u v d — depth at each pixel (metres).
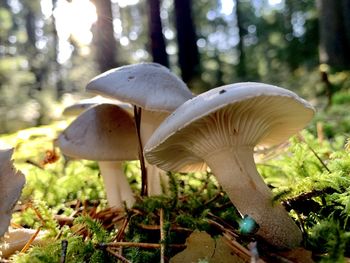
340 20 0.98
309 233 0.13
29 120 0.79
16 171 0.12
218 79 1.63
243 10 2.52
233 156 0.13
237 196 0.12
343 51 0.98
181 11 1.00
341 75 0.75
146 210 0.15
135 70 0.15
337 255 0.10
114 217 0.16
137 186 0.21
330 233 0.11
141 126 0.17
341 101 0.52
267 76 1.56
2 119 0.78
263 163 0.21
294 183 0.15
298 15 1.81
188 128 0.12
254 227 0.12
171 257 0.13
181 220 0.14
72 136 0.17
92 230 0.13
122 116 0.17
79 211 0.18
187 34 1.00
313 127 0.32
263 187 0.13
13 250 0.14
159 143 0.11
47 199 0.20
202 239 0.12
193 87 0.94
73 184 0.21
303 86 0.84
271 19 1.98
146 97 0.14
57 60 1.52
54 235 0.14
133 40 1.55
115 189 0.17
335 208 0.13
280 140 0.16
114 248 0.13
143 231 0.15
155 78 0.15
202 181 0.19
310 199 0.14
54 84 1.53
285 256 0.12
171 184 0.16
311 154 0.19
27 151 0.26
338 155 0.17
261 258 0.12
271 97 0.11
